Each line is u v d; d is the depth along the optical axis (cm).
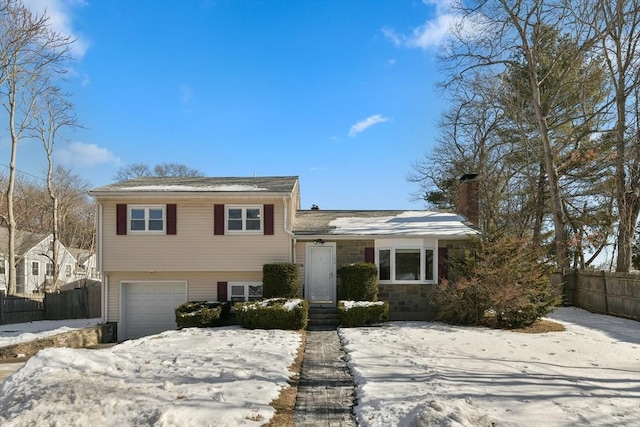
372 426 575
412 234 1756
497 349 1108
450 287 1599
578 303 2058
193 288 1814
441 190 3484
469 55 2402
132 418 575
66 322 2197
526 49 2222
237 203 1778
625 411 629
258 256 1761
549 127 2331
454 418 532
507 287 1465
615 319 1694
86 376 753
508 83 2498
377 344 1171
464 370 873
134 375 800
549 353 1065
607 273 1825
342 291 1684
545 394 707
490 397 688
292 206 1923
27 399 647
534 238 2559
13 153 2817
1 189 3750
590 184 2512
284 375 840
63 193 4291
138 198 1758
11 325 2094
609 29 2041
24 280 3719
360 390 740
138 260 1758
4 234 3866
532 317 1493
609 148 2373
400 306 1752
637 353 1072
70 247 4512
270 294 1658
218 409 621
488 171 3134
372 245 1795
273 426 591
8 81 2784
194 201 1777
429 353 1046
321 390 771
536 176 2748
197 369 856
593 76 2255
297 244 1817
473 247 1614
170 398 660
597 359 1000
